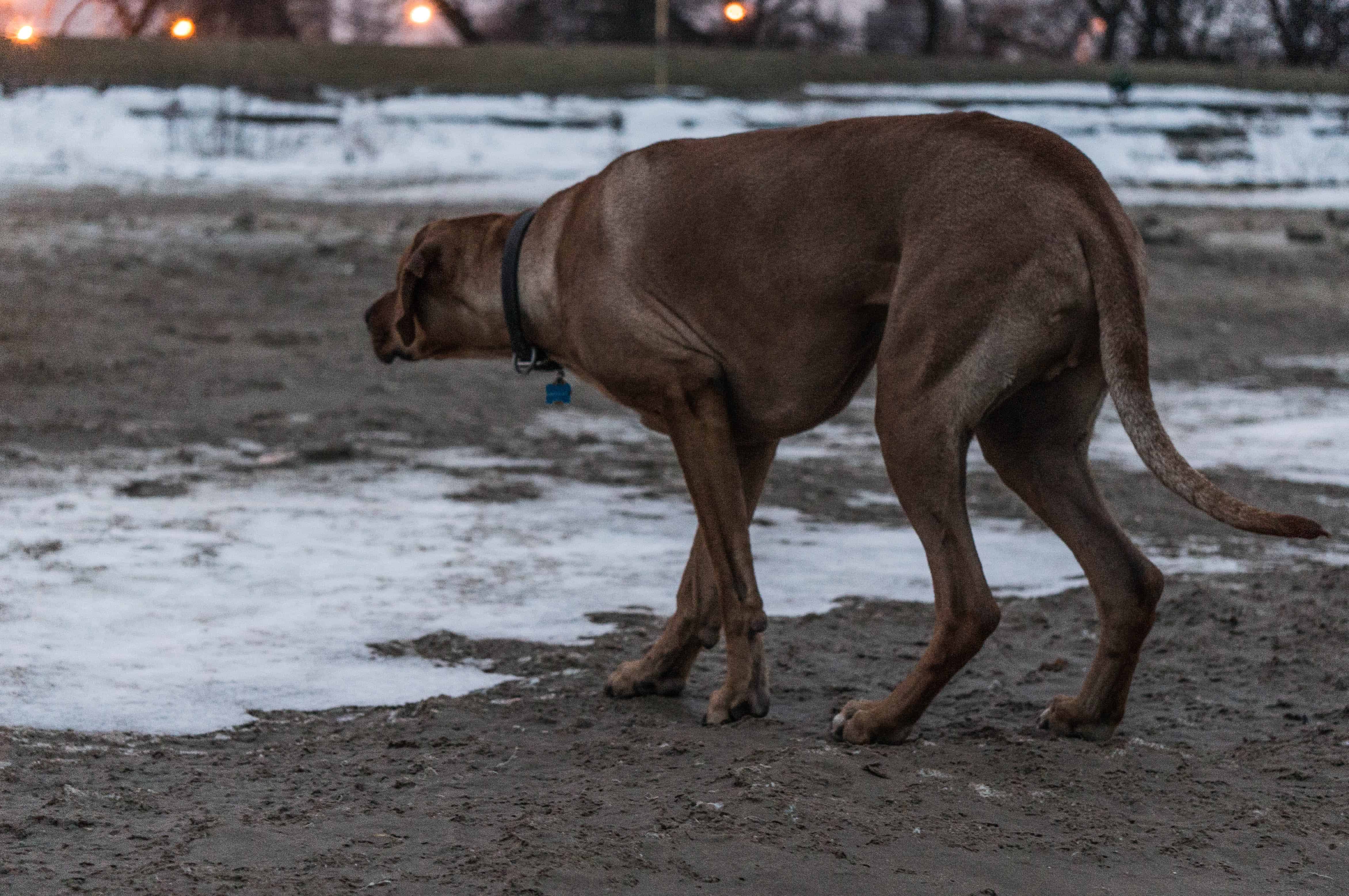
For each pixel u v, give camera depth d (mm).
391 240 22641
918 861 3939
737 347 5207
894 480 4824
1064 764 4855
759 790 4383
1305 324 19797
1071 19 68562
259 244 21906
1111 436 12344
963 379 4668
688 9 67500
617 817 4211
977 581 4797
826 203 5000
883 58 49000
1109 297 4594
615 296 5363
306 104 39469
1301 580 7617
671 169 5371
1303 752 5020
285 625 6523
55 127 36406
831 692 5805
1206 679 5984
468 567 7699
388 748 5043
